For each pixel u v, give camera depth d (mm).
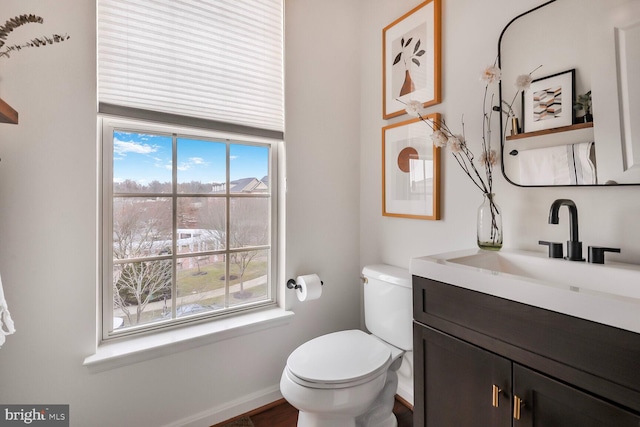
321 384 1140
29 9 1131
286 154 1729
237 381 1575
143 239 1420
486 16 1325
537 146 1166
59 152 1181
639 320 590
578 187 1078
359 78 2023
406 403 1644
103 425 1259
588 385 666
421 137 1594
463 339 925
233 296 1663
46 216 1165
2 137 1095
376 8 1896
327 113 1883
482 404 876
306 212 1810
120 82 1296
